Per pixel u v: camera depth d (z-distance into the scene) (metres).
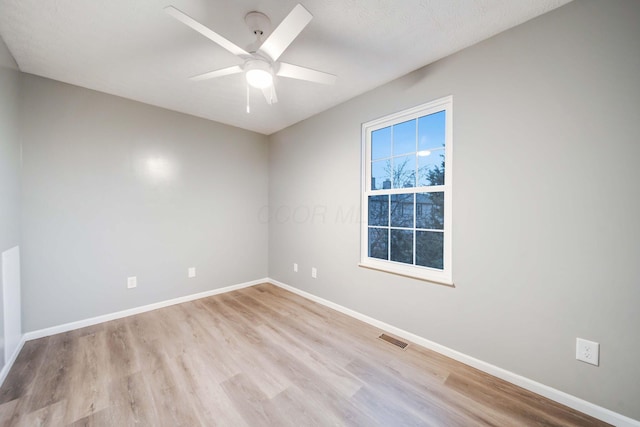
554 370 1.58
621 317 1.38
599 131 1.43
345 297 2.90
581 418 1.45
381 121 2.56
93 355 2.04
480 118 1.87
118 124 2.74
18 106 2.14
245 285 3.87
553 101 1.58
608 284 1.42
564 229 1.55
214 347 2.17
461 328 1.98
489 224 1.84
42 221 2.34
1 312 1.74
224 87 2.54
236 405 1.54
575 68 1.50
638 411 1.34
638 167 1.34
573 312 1.52
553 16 1.57
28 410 1.48
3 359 1.75
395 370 1.88
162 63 2.14
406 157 2.42
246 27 1.72
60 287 2.43
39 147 2.32
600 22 1.42
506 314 1.77
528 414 1.48
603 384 1.43
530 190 1.67
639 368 1.34
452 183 2.03
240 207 3.79
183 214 3.23
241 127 3.77
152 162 2.97
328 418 1.45
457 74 1.99
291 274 3.68
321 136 3.18
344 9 1.56
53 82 2.38
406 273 2.36
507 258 1.76
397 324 2.39
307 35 1.80
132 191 2.84
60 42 1.86
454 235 2.02
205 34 1.40
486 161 1.85
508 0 1.49
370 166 2.73
